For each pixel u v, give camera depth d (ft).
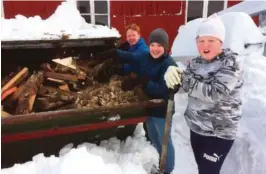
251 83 11.99
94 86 9.77
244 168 9.32
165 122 7.93
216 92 6.21
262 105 10.60
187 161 10.45
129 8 27.45
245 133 10.10
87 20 27.25
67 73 9.72
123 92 9.14
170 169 8.73
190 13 29.71
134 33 10.29
